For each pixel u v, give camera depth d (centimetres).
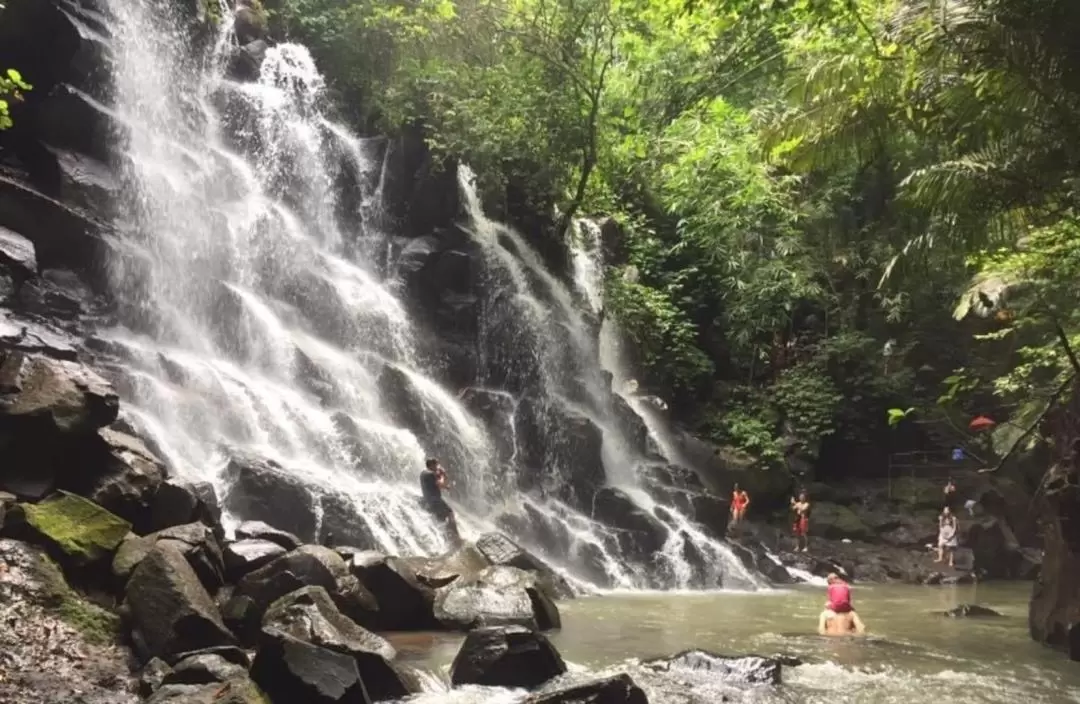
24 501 881
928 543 2323
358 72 2348
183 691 643
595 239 2625
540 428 2006
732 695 780
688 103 2944
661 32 2697
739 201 2570
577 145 2403
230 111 2064
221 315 1727
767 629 1186
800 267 2783
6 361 973
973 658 998
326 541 1234
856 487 2631
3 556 770
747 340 2730
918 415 2720
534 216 2462
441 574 1139
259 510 1246
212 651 741
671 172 2741
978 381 1435
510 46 2406
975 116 1078
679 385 2614
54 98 1648
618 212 2769
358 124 2331
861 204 2920
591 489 1923
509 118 2298
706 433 2550
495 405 1967
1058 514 1067
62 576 793
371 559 1029
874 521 2395
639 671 855
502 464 1869
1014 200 1052
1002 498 2478
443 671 830
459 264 2136
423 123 2238
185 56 2036
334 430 1577
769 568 1895
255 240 1881
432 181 2191
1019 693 823
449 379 2011
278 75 2236
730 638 1099
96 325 1502
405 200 2202
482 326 2122
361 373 1800
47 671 682
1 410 905
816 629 1197
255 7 2330
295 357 1695
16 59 1639
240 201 1962
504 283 2189
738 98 3064
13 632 707
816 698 788
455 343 2058
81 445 959
